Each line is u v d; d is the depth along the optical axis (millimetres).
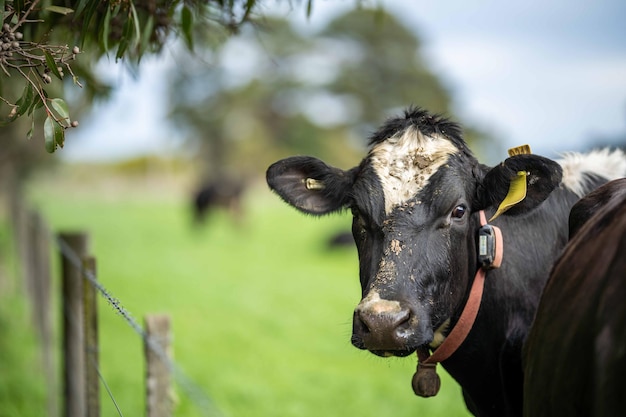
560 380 2520
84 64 4734
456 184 3668
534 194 3701
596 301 2412
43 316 8039
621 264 2363
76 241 5430
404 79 61969
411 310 3412
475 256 3844
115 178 71938
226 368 9188
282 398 8125
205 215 30938
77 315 5406
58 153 19844
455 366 3992
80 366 5457
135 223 31234
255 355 10008
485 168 3906
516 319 3951
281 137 65812
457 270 3682
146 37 3877
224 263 19484
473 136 58812
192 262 19234
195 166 69188
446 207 3631
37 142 14062
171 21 4266
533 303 3973
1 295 11703
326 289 15586
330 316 12766
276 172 4000
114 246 22156
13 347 9031
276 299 14258
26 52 3342
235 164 66438
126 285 14531
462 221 3693
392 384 8680
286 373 9133
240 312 12883
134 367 8555
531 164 3600
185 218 35062
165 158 76750
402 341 3375
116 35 4113
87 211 36188
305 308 13422
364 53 62312
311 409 7801
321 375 9062
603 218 2744
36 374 8195
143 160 79312
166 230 29156
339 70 62312
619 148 4559
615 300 2301
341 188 3951
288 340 10969
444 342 3781
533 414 2736
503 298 3914
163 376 4242
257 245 24938
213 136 66875
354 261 20641
